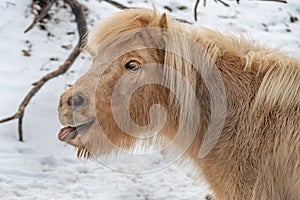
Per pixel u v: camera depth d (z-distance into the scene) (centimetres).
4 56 1555
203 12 1791
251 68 816
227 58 826
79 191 1127
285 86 780
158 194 1130
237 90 803
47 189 1127
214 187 839
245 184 789
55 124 1335
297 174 758
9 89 1433
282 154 763
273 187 776
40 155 1233
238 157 789
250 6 1866
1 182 1130
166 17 789
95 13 1727
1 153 1222
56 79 1488
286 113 773
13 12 1719
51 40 1652
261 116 782
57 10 1770
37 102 1397
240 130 790
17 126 1316
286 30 1766
